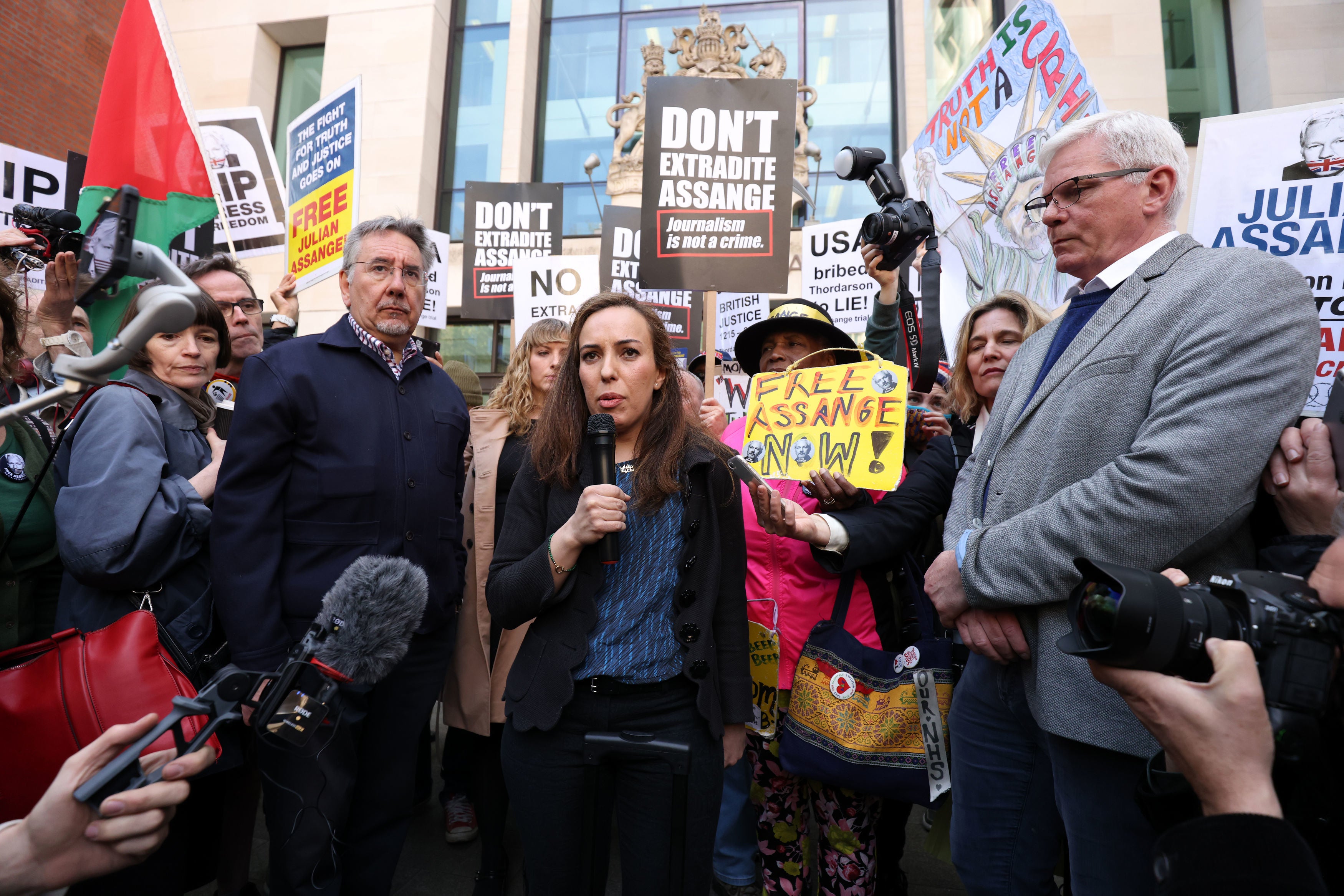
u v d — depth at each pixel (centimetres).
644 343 168
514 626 163
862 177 251
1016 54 328
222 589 183
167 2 1059
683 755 144
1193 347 132
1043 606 142
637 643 157
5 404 183
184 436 211
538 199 536
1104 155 153
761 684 213
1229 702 76
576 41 1040
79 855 87
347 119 362
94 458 179
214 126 433
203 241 405
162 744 118
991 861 165
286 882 181
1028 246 322
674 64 1003
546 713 152
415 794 325
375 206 976
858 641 201
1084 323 159
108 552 171
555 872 153
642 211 288
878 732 189
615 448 172
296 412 196
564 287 495
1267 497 133
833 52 984
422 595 124
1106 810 132
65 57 767
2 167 363
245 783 223
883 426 196
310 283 379
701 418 262
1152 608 81
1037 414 154
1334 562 86
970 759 171
